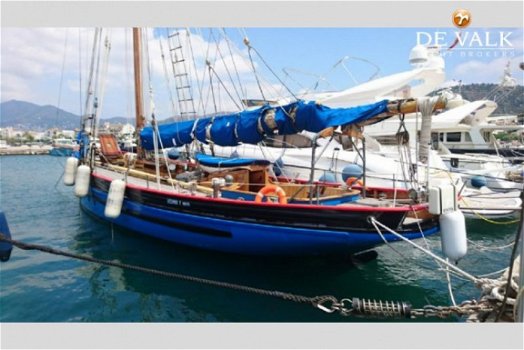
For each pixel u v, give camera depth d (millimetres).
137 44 12195
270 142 11164
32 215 12281
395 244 8891
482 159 14812
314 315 5660
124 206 9117
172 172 11375
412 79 13391
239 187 8648
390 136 14344
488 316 3844
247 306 5879
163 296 6180
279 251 6742
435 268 7520
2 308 5723
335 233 6098
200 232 7391
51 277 6918
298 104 6688
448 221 4574
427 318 5492
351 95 12906
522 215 3148
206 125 8555
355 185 8992
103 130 14164
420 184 6820
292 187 8438
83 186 9859
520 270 3182
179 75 10859
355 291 6484
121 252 8266
